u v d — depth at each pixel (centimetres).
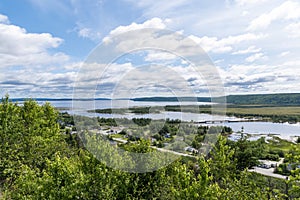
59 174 807
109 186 757
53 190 771
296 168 727
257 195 771
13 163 1373
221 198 734
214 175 806
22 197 823
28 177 860
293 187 718
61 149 1641
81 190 743
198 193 648
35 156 1560
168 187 788
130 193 776
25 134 1684
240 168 1184
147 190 789
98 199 745
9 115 1669
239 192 768
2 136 1570
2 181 1328
